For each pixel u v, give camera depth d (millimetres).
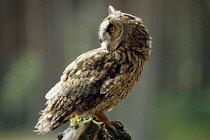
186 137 28297
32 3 34969
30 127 30891
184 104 33531
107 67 7984
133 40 8039
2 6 36000
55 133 25609
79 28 32844
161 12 32188
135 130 27531
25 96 32031
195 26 37031
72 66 8195
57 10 34094
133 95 27953
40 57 33781
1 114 31750
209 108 32938
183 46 36688
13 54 36125
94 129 6707
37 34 34719
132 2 29219
